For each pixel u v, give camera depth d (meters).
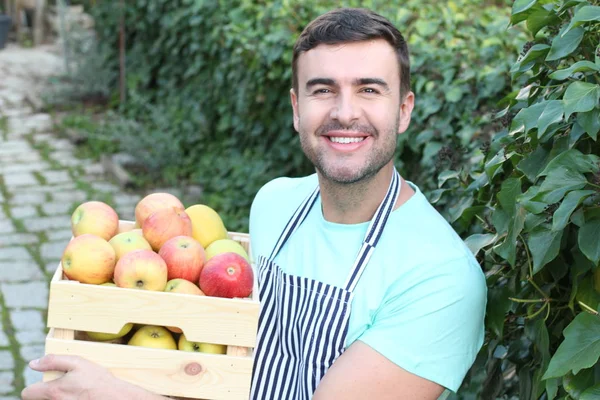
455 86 3.81
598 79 1.75
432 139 3.87
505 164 2.13
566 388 1.69
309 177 2.26
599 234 1.67
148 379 1.85
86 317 1.82
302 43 1.94
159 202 2.17
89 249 1.88
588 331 1.61
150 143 7.23
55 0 12.89
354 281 1.90
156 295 1.82
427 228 1.92
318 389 1.83
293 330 1.98
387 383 1.81
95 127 8.33
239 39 5.90
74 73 9.54
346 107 1.87
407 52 1.98
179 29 7.77
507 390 2.38
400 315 1.84
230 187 6.43
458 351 1.85
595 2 1.81
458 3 4.89
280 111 5.89
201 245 2.12
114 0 9.12
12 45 12.49
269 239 2.20
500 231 1.94
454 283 1.83
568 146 1.79
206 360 1.85
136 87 8.69
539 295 1.97
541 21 1.94
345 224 1.99
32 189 6.90
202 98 7.30
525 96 2.09
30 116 8.89
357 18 1.90
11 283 5.32
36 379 4.31
